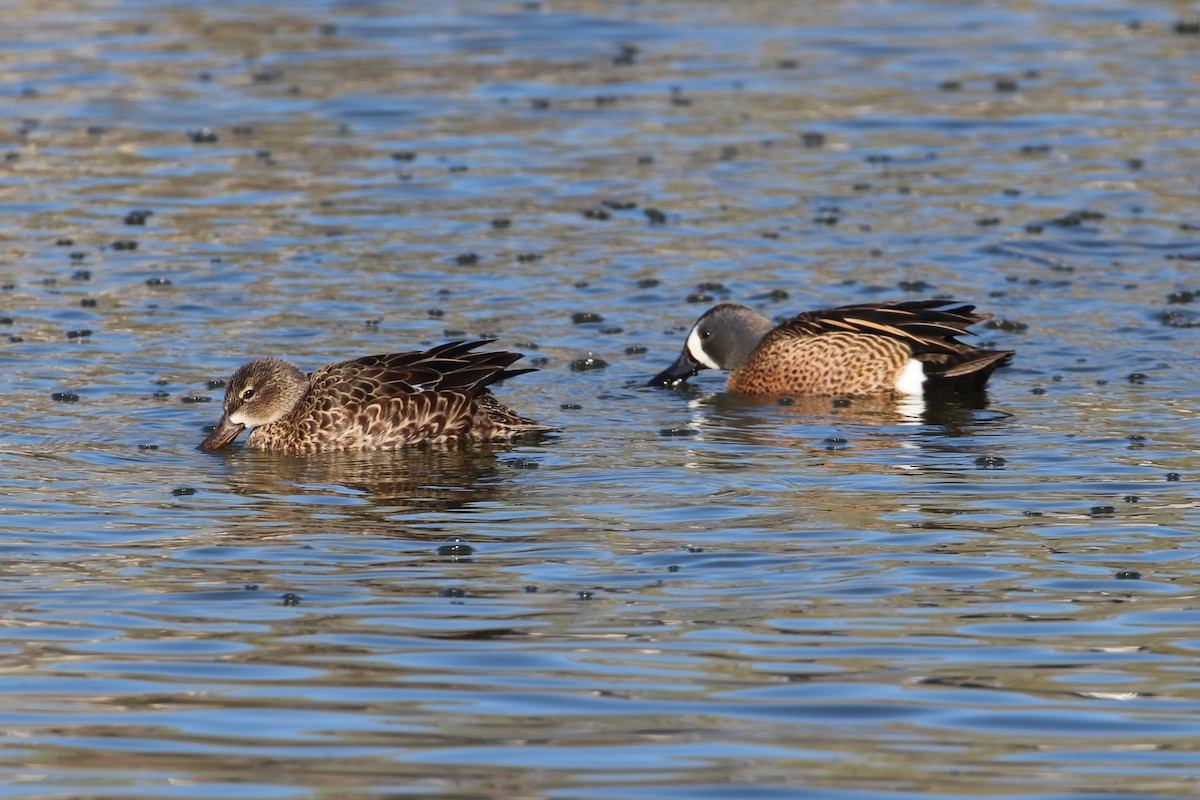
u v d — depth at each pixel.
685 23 34.56
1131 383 16.91
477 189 24.12
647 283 20.34
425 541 12.55
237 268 20.73
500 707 9.51
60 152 25.69
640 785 8.53
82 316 18.89
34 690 9.77
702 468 14.47
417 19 34.69
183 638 10.60
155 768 8.74
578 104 28.58
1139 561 11.90
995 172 24.81
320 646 10.45
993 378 17.25
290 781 8.57
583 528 12.82
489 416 15.63
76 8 35.47
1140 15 35.12
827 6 36.28
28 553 12.23
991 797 8.38
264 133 26.83
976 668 10.03
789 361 17.30
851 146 26.27
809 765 8.75
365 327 18.67
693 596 11.31
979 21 34.78
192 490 13.88
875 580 11.59
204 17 34.78
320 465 14.77
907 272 20.70
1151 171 24.75
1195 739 9.05
